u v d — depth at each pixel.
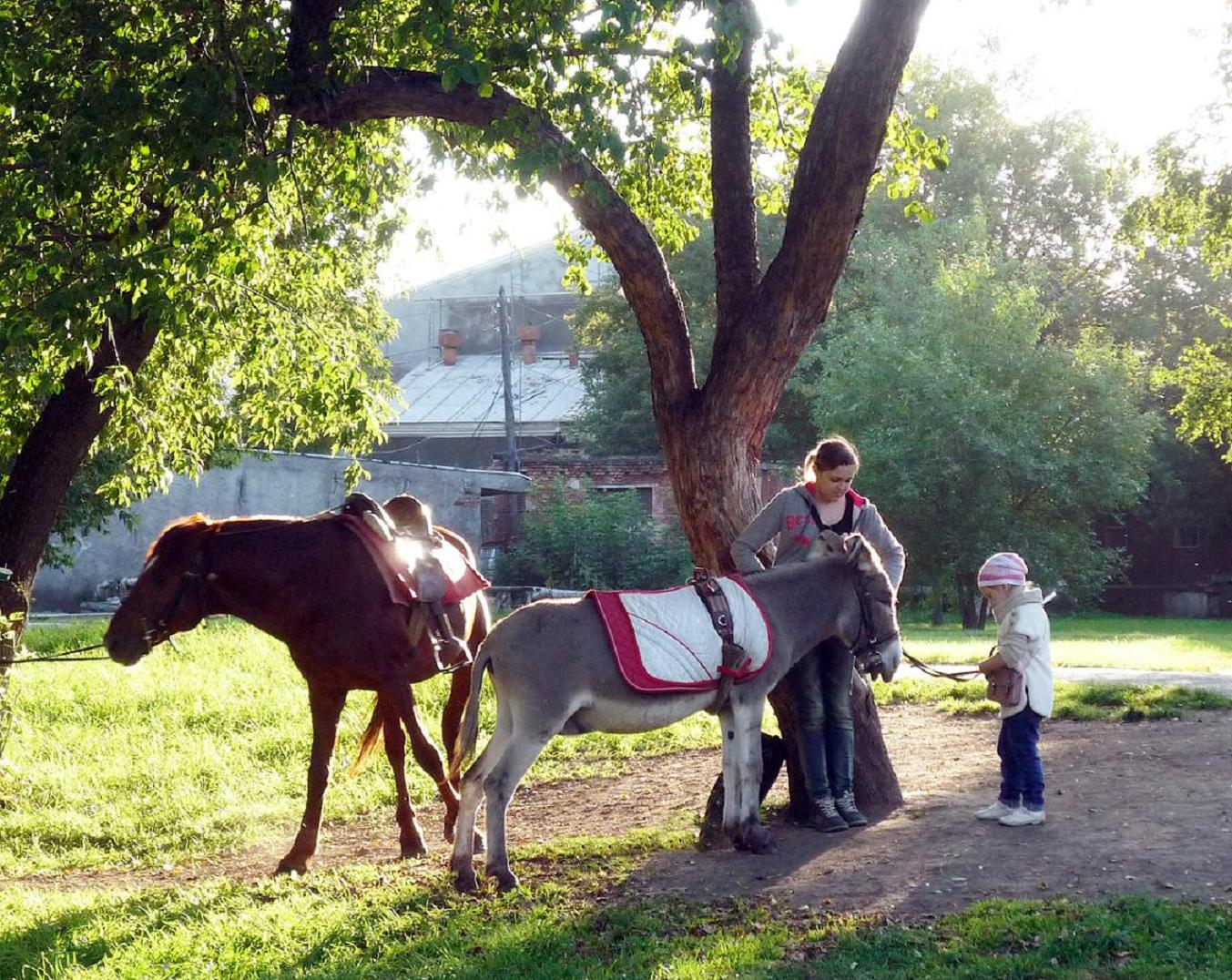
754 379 7.54
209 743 11.55
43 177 8.14
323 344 11.17
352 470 11.88
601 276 42.94
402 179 12.55
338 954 5.61
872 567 6.95
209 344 11.74
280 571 7.29
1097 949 4.92
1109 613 44.00
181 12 8.66
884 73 7.17
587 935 5.59
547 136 7.77
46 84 8.55
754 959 5.06
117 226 8.92
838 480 7.09
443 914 6.04
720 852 6.90
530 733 6.33
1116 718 11.00
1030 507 31.98
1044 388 31.23
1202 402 24.50
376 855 7.86
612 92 9.00
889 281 36.47
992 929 5.18
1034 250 44.00
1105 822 6.86
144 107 8.19
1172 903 5.34
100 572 32.88
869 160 7.28
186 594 7.33
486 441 47.69
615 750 11.02
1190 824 6.69
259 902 6.65
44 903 7.16
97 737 11.84
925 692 13.03
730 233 7.80
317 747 7.53
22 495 10.67
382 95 8.37
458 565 8.20
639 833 7.55
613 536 32.72
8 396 10.63
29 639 18.20
